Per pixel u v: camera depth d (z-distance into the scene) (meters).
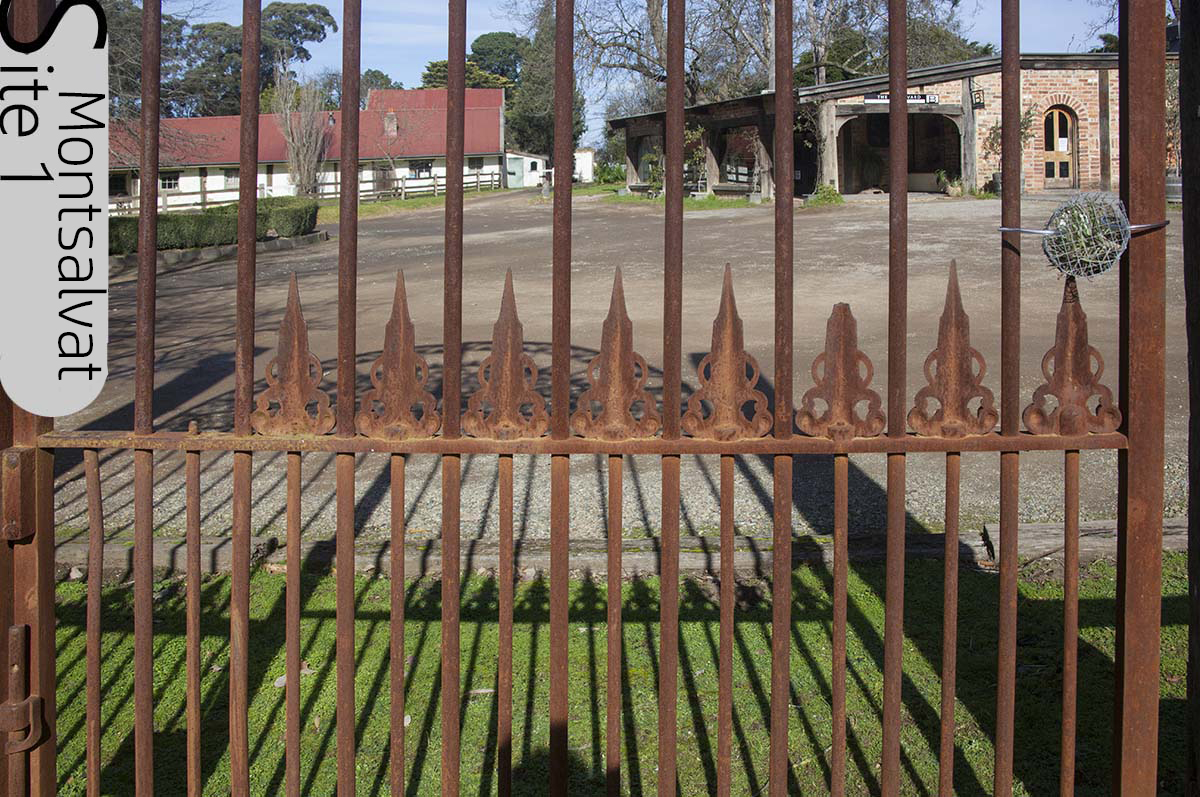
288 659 2.50
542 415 2.48
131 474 6.95
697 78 36.97
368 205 39.09
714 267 16.55
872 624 4.23
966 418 2.49
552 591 2.50
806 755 3.27
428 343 11.95
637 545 5.04
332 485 6.61
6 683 2.51
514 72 77.81
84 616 4.48
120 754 3.33
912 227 19.38
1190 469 2.55
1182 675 3.69
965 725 3.43
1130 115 2.45
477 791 3.08
